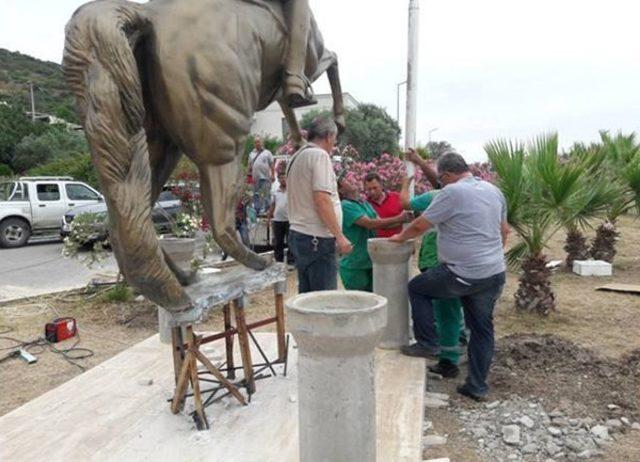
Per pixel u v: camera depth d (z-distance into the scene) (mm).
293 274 8445
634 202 9031
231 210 2941
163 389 3564
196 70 2564
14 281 9148
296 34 3084
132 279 2512
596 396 3941
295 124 3900
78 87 2340
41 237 14969
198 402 2988
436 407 3818
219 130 2705
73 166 20891
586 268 8477
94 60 2281
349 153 9953
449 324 4293
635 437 3404
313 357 2086
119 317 6465
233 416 3123
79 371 4832
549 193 5824
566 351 4703
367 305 2279
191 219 7230
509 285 7844
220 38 2637
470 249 3688
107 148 2293
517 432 3430
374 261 4203
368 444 2148
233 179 2883
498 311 6391
